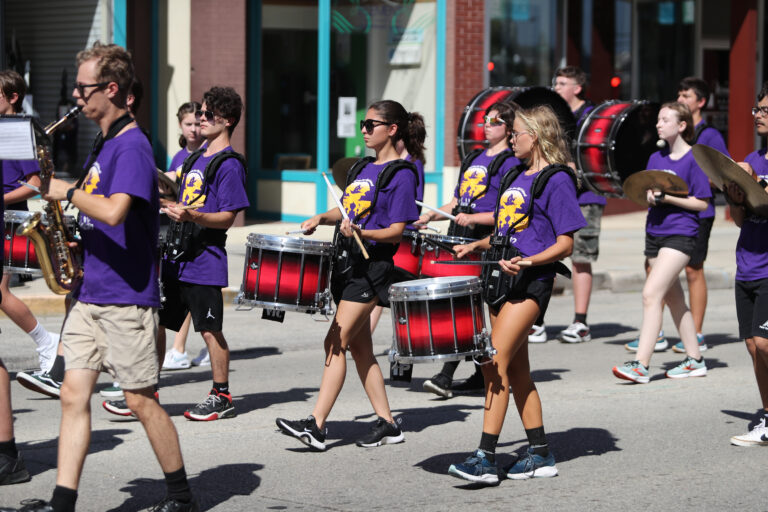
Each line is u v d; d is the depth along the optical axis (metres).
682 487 6.92
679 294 10.38
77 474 5.67
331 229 19.66
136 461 7.33
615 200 24.06
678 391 9.78
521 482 7.00
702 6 24.92
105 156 5.74
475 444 7.91
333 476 7.09
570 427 8.44
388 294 7.29
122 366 5.70
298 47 20.48
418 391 9.79
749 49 23.34
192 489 6.76
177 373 10.38
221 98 8.37
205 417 8.48
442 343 6.60
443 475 7.14
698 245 11.52
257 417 8.65
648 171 9.66
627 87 23.95
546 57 22.19
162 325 8.50
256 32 20.75
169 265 8.38
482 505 6.50
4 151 5.41
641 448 7.86
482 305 6.73
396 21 20.14
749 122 23.47
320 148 20.17
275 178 20.86
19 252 8.38
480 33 20.06
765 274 7.74
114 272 5.70
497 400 6.78
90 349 5.76
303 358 11.18
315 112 20.45
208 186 8.30
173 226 8.37
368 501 6.56
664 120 10.01
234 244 17.72
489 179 9.39
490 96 12.73
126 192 5.60
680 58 24.81
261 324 12.87
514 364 7.02
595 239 12.31
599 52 23.22
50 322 12.27
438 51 19.91
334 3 20.08
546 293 6.79
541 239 6.80
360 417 8.71
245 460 7.45
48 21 19.42
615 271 16.22
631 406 9.17
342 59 20.19
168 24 19.48
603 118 12.27
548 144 6.89
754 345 7.95
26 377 8.73
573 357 11.45
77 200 5.53
